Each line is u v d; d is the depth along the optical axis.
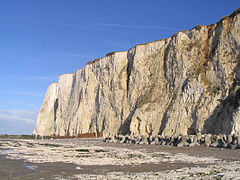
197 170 13.91
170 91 44.91
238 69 36.91
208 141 29.58
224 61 38.69
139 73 52.09
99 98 60.84
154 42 53.09
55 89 89.94
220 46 40.09
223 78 37.72
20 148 30.72
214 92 37.66
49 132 82.62
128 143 39.44
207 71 40.00
